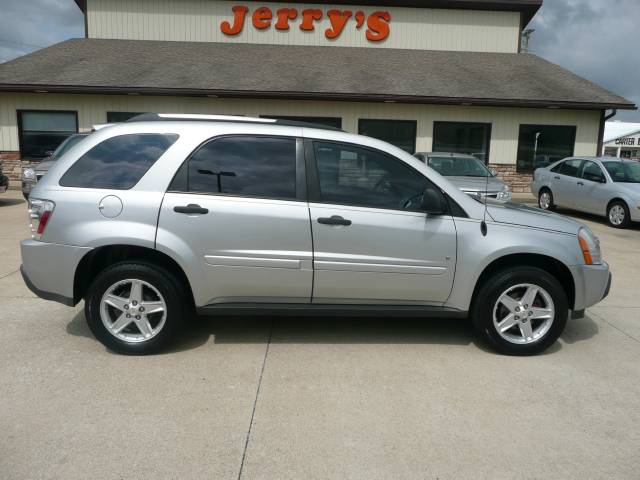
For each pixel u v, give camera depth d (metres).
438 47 19.33
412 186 4.02
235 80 15.30
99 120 15.43
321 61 17.34
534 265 4.25
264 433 2.91
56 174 3.88
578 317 4.20
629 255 8.16
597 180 11.59
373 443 2.84
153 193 3.78
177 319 3.90
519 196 15.84
